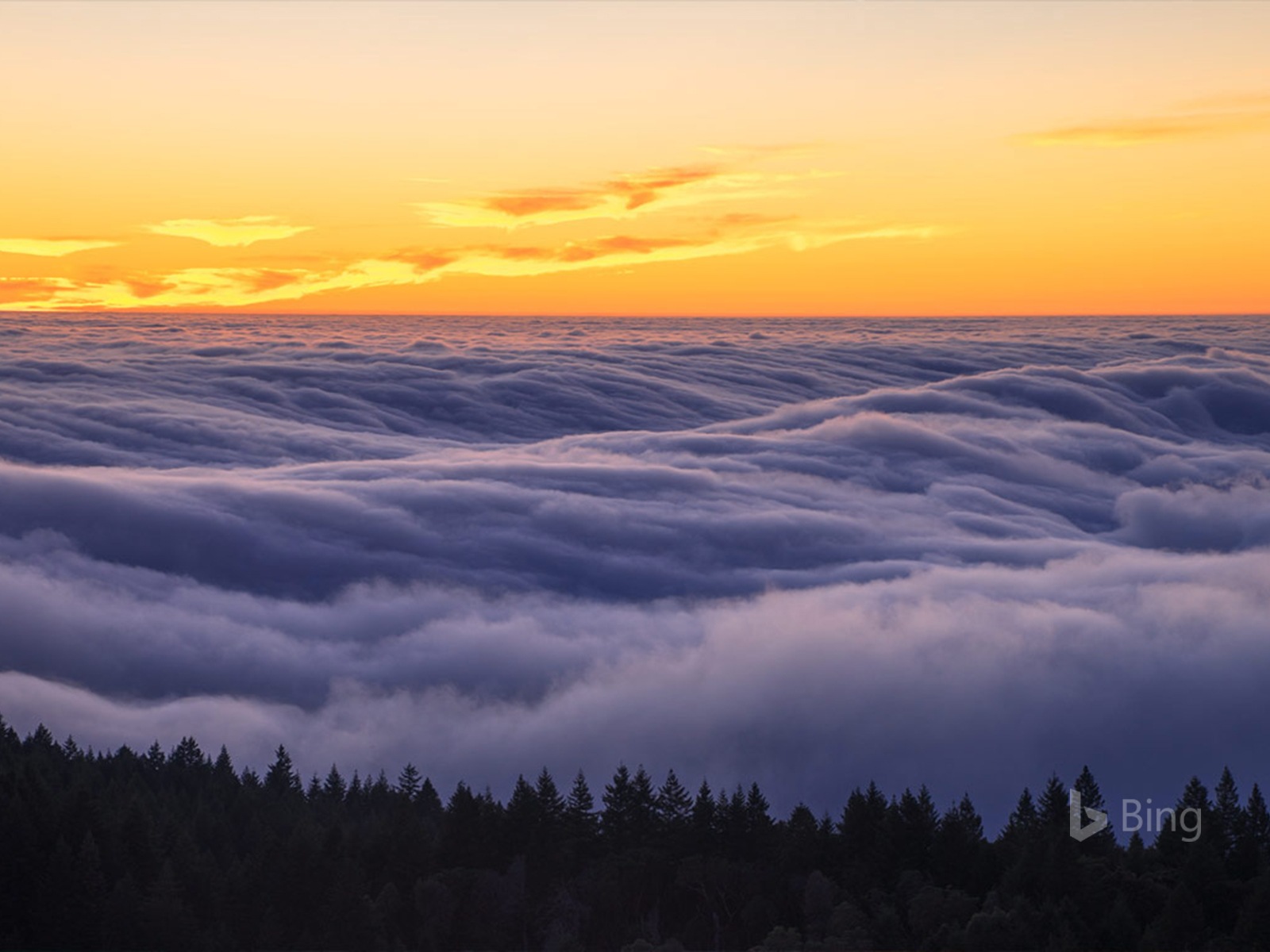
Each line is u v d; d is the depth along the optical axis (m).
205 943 60.88
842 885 66.31
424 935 62.72
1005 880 63.56
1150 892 61.84
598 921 65.38
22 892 61.28
